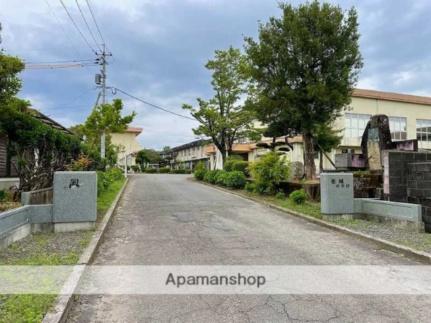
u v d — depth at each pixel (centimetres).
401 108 3306
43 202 792
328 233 748
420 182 778
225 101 2316
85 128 1853
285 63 1330
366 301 394
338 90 1311
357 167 1380
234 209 1083
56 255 527
